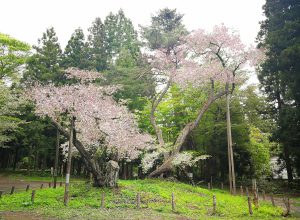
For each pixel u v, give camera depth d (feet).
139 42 110.83
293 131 81.76
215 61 88.43
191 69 88.17
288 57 77.61
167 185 69.10
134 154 83.92
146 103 113.29
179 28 106.52
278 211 52.01
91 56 132.67
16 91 76.48
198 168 122.31
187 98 105.81
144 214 43.75
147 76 110.73
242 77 86.17
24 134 114.52
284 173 132.46
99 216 41.37
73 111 57.21
